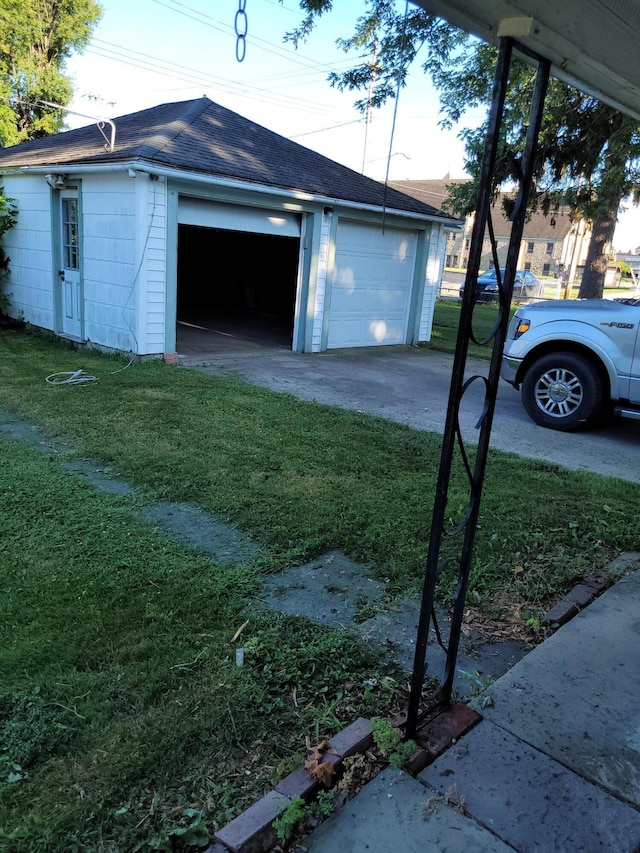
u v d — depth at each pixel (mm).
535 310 6750
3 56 25484
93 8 27062
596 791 1907
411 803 1843
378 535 3650
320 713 2184
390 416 6582
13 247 11203
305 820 1777
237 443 5242
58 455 4770
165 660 2428
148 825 1720
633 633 2781
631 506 4340
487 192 1656
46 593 2877
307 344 10594
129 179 8016
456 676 2473
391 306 12156
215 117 11031
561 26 1619
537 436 6273
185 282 18922
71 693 2223
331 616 2830
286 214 9898
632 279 49312
